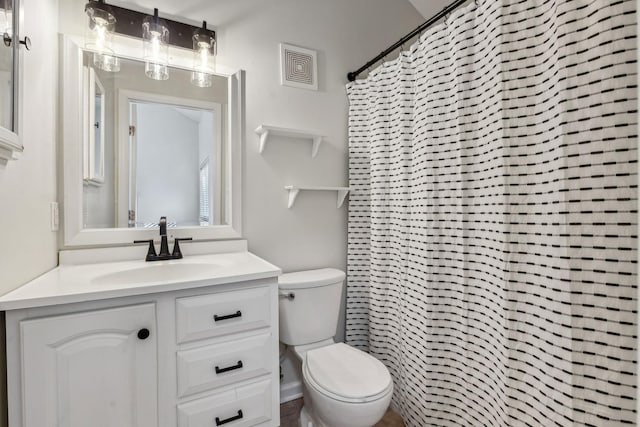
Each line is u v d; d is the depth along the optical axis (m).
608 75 0.87
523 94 1.08
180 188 1.50
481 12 1.21
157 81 1.45
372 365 1.36
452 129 1.35
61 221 1.24
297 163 1.79
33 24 1.00
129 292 0.90
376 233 1.80
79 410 0.86
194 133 1.52
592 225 0.91
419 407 1.47
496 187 1.15
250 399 1.09
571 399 0.93
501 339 1.14
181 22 1.49
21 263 0.91
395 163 1.71
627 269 0.85
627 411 0.85
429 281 1.43
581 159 0.92
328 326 1.63
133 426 0.92
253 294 1.11
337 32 1.92
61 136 1.24
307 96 1.82
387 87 1.75
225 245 1.57
